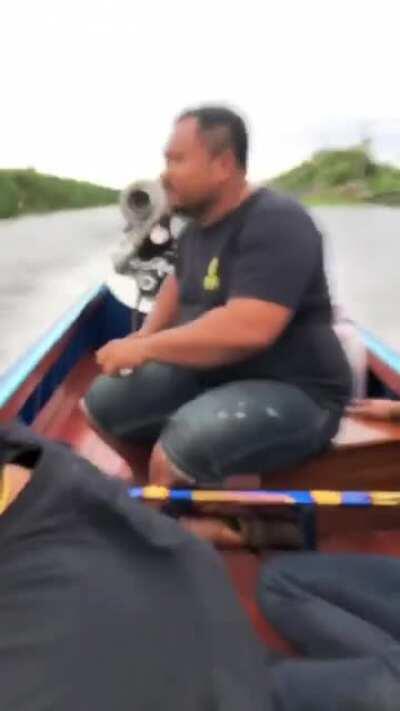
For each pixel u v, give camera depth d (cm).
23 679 65
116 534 75
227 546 230
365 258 1762
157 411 261
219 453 225
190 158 223
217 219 231
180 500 205
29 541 72
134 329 348
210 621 72
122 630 68
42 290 1352
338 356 238
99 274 1484
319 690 139
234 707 70
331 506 211
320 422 230
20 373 301
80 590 69
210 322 220
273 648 186
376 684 140
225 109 225
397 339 1123
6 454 79
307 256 219
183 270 251
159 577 73
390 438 239
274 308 217
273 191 231
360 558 181
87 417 278
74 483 77
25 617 67
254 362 235
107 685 65
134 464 279
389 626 163
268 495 206
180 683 68
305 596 169
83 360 454
